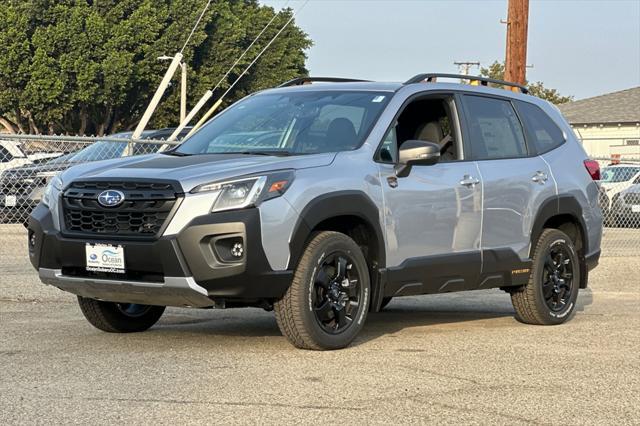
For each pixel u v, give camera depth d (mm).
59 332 8477
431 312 10695
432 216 8266
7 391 6047
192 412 5590
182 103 46750
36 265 7648
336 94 8602
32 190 13875
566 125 10125
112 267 7168
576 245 9984
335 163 7637
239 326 9086
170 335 8414
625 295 13102
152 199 7078
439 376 6734
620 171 28422
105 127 59656
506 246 8992
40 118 57000
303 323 7355
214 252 6992
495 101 9352
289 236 7188
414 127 8789
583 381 6695
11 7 55156
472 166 8734
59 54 56156
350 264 7660
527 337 8656
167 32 57844
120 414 5523
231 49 61562
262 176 7164
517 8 17484
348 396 6059
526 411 5828
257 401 5879
